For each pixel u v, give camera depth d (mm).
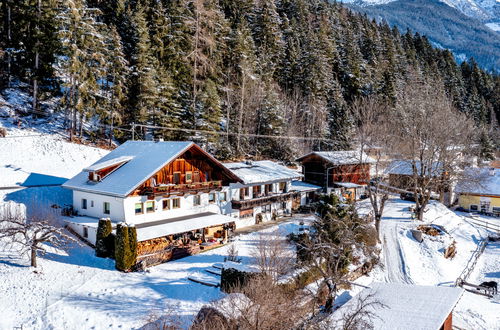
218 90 71875
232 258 32312
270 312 19719
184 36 69375
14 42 60031
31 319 22531
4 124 52156
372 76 100875
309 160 59500
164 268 31219
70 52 48719
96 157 51500
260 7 94125
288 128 72125
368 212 52500
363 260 36812
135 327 22344
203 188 39250
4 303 23859
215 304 20797
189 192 37969
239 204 42750
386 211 55562
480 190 64812
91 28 50938
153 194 34750
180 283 28484
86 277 28234
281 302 21484
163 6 70688
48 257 30781
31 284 26172
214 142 60094
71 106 51594
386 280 36844
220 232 39156
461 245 50031
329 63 96938
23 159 46188
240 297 21422
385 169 55594
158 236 31922
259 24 89875
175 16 68250
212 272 30406
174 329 20609
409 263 40406
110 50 54594
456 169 60719
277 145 69000
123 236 29766
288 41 95000
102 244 31891
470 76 145000
